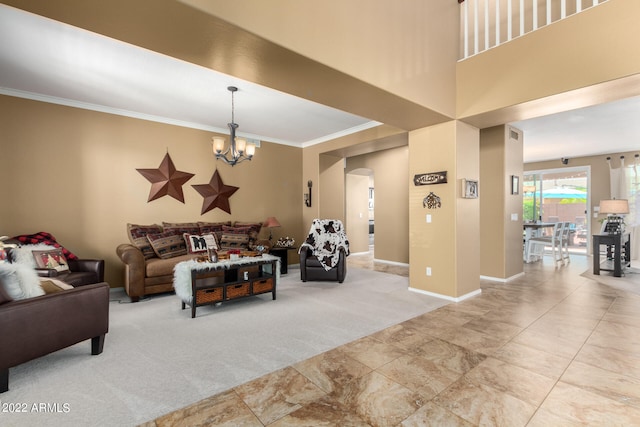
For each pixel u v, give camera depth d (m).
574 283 4.82
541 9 3.93
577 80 2.88
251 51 2.23
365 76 2.72
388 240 6.96
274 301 3.94
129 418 1.71
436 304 3.78
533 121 4.92
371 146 5.70
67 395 1.92
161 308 3.67
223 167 5.61
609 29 2.71
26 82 3.59
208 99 4.14
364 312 3.49
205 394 1.93
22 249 3.21
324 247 5.22
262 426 1.65
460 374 2.16
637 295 4.13
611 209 6.13
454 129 3.84
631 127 5.27
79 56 3.00
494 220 5.03
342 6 2.56
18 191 3.82
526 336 2.80
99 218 4.35
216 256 3.66
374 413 1.75
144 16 1.82
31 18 2.40
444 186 3.98
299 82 2.74
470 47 4.34
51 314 2.13
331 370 2.22
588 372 2.17
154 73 3.36
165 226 4.80
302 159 6.80
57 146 4.06
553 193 8.62
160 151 4.88
